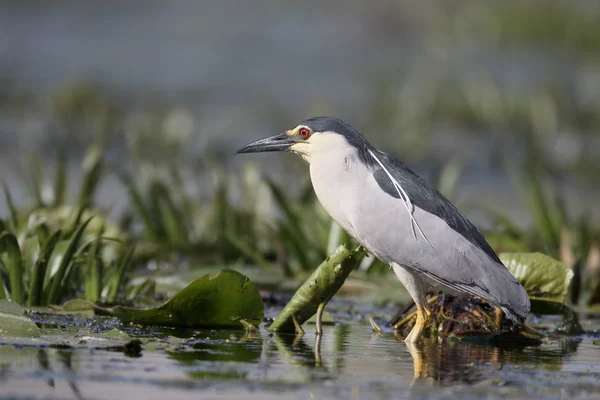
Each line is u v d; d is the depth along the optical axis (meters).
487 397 6.88
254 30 45.97
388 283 12.23
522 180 17.89
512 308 9.14
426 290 10.13
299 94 32.47
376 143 25.41
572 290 11.95
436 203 9.52
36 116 26.59
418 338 9.12
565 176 23.19
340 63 39.16
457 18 42.34
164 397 6.50
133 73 34.84
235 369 7.36
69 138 24.36
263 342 8.61
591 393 7.12
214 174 15.84
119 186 18.67
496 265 9.35
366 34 44.88
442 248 9.28
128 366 7.28
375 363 7.93
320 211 14.11
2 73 32.31
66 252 9.62
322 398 6.66
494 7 42.03
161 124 24.92
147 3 50.22
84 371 7.05
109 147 23.09
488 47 40.75
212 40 43.12
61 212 13.05
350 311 10.91
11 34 41.06
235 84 33.81
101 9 48.34
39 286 9.55
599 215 18.59
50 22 44.62
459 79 32.31
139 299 10.29
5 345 7.75
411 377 7.43
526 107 28.02
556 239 14.40
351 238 12.70
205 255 14.02
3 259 9.95
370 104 30.44
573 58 38.94
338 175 9.64
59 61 36.16
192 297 8.90
